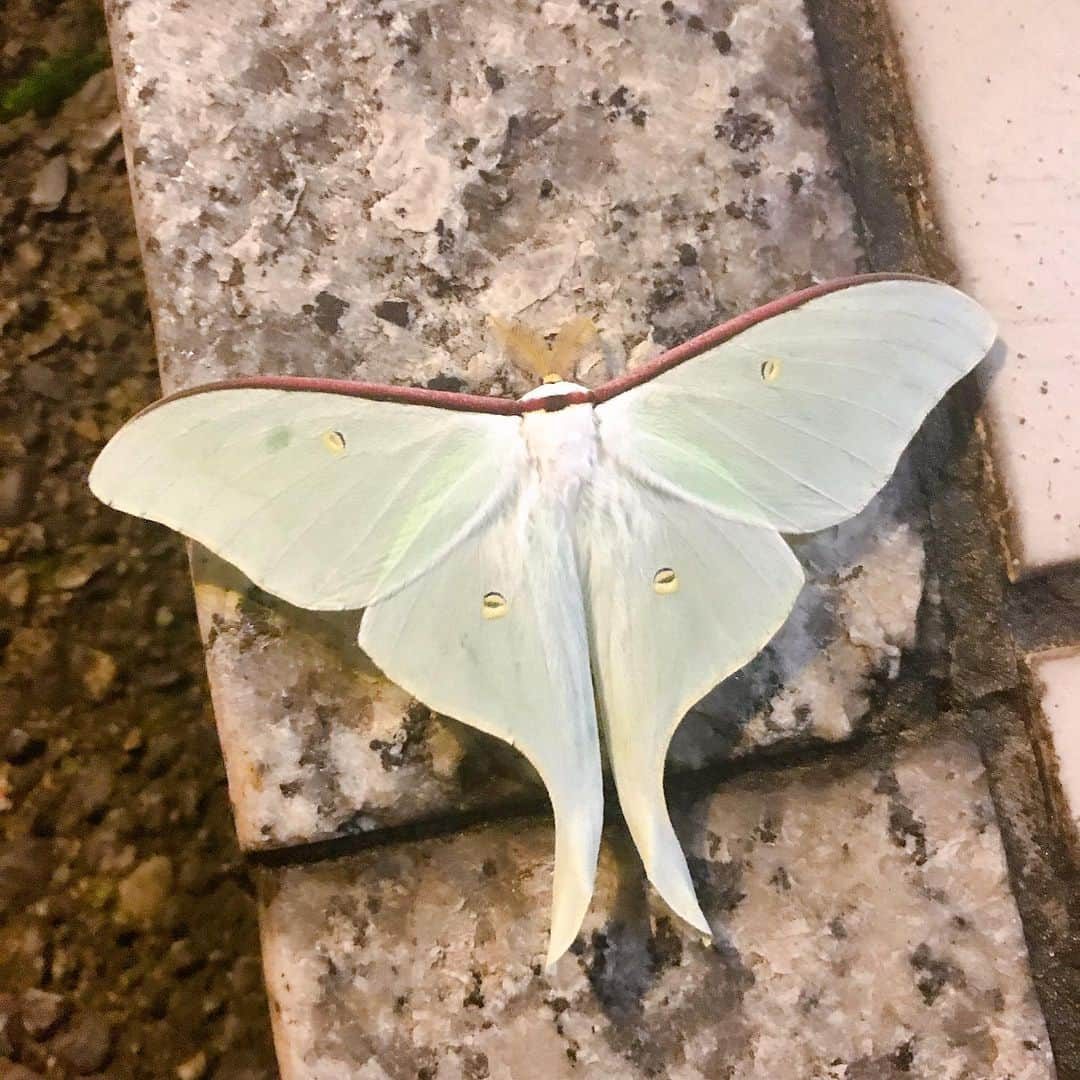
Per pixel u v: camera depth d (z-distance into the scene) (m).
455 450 0.18
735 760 0.21
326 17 0.21
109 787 0.24
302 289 0.21
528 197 0.21
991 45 0.22
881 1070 0.20
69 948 0.23
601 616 0.18
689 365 0.18
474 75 0.21
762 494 0.18
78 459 0.25
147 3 0.21
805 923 0.20
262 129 0.21
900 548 0.21
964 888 0.21
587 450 0.18
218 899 0.23
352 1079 0.20
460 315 0.21
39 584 0.24
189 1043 0.23
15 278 0.25
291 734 0.20
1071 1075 0.21
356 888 0.20
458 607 0.18
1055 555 0.21
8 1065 0.23
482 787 0.20
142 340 0.25
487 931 0.20
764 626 0.18
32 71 0.26
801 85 0.22
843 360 0.18
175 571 0.24
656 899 0.20
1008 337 0.22
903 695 0.21
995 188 0.22
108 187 0.25
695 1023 0.20
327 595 0.17
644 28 0.22
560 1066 0.20
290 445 0.17
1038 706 0.21
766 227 0.21
